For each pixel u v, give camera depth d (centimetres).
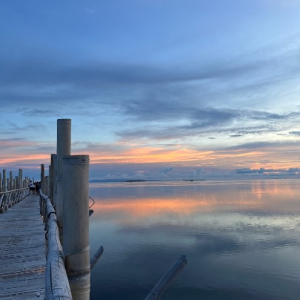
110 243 2208
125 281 1411
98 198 7931
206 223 3189
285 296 1272
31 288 422
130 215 3909
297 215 3888
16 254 599
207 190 12206
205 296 1292
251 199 6956
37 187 2797
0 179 1302
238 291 1326
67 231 265
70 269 264
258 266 1655
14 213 1291
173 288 1383
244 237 2453
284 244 2203
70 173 263
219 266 1675
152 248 2048
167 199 7150
